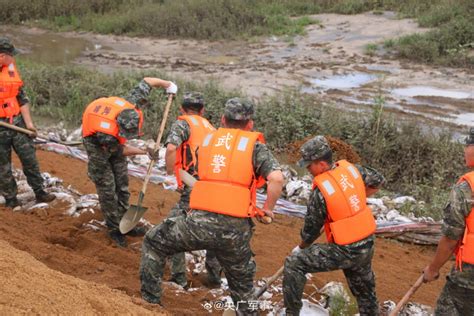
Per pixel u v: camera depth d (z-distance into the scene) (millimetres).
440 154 9953
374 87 14789
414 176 9805
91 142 5848
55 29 22875
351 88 14750
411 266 6613
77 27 22891
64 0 24312
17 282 3516
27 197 7102
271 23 21109
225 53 18734
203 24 21203
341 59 17344
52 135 10711
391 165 10047
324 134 10781
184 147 5086
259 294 4824
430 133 10695
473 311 4207
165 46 19984
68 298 3570
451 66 16266
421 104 13438
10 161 6703
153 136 11109
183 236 4227
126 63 17938
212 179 4176
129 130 5609
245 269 4320
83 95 13367
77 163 9047
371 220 4500
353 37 19375
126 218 5527
